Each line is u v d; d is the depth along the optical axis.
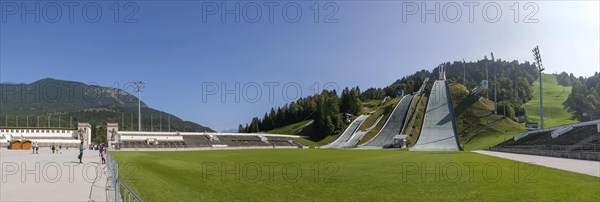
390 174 36.41
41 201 19.06
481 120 147.62
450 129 142.88
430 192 26.25
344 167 44.31
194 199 23.20
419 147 118.69
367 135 152.25
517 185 28.92
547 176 34.28
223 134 164.75
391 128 155.38
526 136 107.50
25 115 186.50
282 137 172.00
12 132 134.62
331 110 181.25
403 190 27.05
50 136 140.12
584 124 86.56
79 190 22.83
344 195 25.25
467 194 25.33
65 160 49.53
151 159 56.78
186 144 146.00
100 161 48.22
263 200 23.45
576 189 26.94
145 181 29.39
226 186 28.56
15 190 22.30
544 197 24.06
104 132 177.88
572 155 61.16
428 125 149.00
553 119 187.12
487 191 26.41
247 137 166.88
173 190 25.95
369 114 188.62
